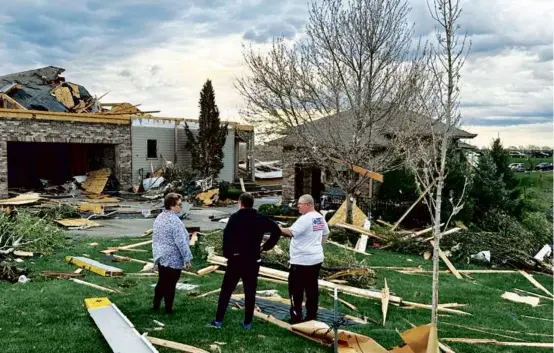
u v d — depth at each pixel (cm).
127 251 1331
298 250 662
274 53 1823
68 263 1137
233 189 3114
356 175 1773
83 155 3312
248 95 1820
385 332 697
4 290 845
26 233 1256
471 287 1170
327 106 1717
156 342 569
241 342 595
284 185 2550
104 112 3434
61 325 635
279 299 823
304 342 610
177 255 680
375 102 1655
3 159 2600
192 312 710
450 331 761
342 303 863
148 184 3114
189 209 2359
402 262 1407
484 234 1658
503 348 694
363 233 1645
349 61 1653
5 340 576
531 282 1307
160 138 3288
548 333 820
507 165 2270
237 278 639
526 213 2077
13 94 3250
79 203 2467
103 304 709
